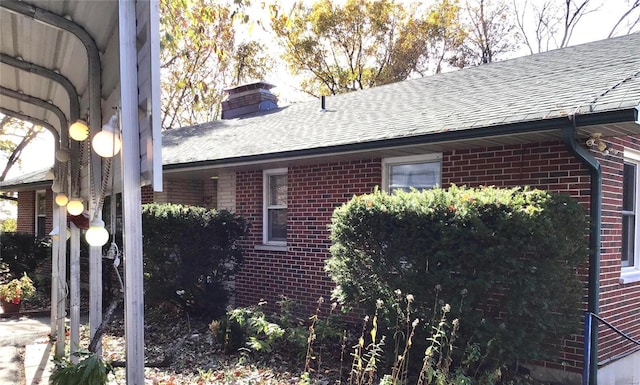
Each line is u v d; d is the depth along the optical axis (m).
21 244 13.21
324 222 8.14
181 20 10.19
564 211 4.75
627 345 6.15
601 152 5.48
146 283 8.51
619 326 5.99
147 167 2.15
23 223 16.97
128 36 2.29
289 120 10.47
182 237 8.17
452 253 4.84
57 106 4.90
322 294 8.06
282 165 8.65
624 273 6.36
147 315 8.76
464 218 4.77
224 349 6.45
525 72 7.83
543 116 4.96
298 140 8.02
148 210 8.48
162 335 7.60
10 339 7.21
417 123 6.55
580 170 5.45
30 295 10.31
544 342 4.83
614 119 4.50
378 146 6.37
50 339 7.00
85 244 10.39
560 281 4.67
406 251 5.19
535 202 4.70
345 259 5.71
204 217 8.31
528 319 4.69
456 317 4.80
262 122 11.39
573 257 4.82
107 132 2.69
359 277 5.58
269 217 9.25
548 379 5.45
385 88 10.66
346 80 27.25
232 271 8.77
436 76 10.10
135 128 2.29
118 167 3.07
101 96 3.50
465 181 6.49
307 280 8.31
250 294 9.22
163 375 5.48
